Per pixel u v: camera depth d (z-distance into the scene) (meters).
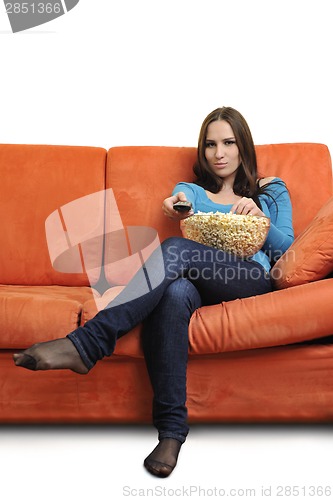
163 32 2.77
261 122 2.76
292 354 1.77
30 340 1.76
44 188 2.42
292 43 2.74
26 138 2.76
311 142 2.49
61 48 2.76
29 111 2.76
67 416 1.81
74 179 2.43
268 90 2.75
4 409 1.81
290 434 1.82
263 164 2.42
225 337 1.71
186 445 1.73
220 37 2.76
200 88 2.77
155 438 1.79
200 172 2.36
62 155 2.47
